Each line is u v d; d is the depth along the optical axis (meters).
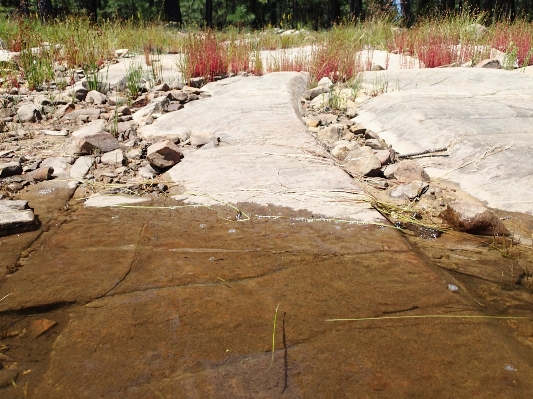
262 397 1.18
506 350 1.35
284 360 1.30
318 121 4.52
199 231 2.17
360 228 2.19
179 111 4.62
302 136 3.53
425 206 2.65
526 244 2.18
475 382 1.22
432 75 6.13
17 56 7.34
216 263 1.86
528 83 5.25
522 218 2.46
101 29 9.32
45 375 1.27
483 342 1.38
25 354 1.35
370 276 1.75
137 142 3.78
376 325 1.45
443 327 1.44
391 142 3.86
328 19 25.80
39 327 1.47
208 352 1.34
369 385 1.21
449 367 1.27
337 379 1.23
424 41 8.31
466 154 3.22
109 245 2.04
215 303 1.58
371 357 1.31
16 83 6.15
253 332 1.42
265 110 4.26
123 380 1.24
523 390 1.20
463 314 1.52
